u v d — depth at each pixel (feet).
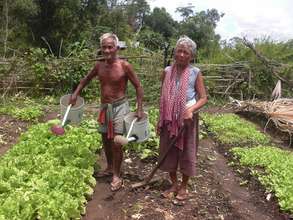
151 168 10.11
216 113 17.30
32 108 15.48
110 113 8.68
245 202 8.87
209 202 8.54
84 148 9.64
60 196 7.34
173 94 7.80
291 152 12.19
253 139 13.47
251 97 19.39
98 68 8.80
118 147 8.65
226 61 20.93
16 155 9.43
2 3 41.22
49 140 10.21
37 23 46.93
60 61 18.34
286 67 19.44
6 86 17.63
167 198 8.46
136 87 8.67
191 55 7.67
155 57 19.02
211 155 11.81
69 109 8.96
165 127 8.06
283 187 9.16
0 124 13.97
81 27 47.96
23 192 7.37
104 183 9.16
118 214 7.91
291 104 15.56
